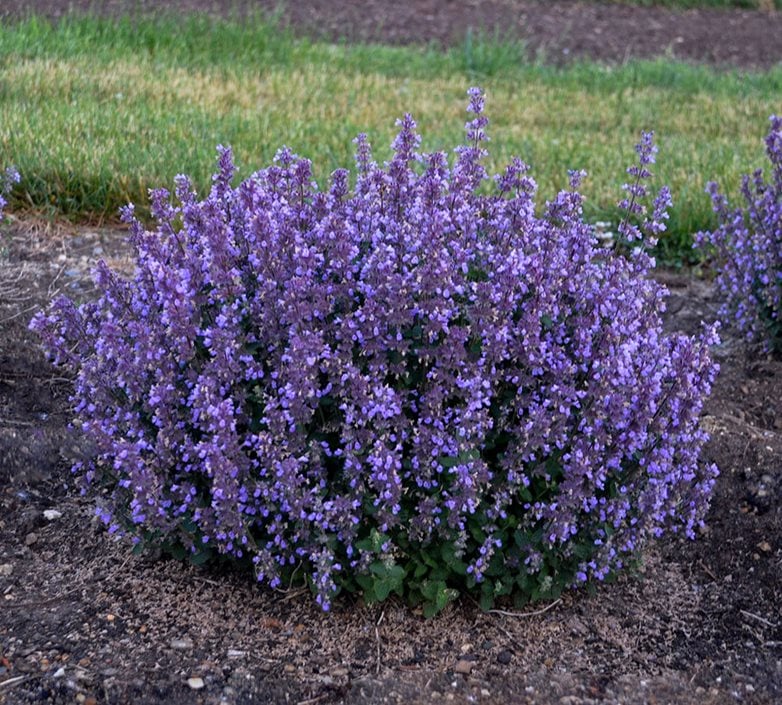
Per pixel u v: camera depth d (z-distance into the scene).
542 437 2.95
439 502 3.04
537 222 3.34
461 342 2.89
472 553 3.18
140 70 8.37
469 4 13.35
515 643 3.23
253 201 3.15
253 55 9.55
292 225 3.17
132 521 3.20
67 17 9.71
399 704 2.94
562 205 3.43
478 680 3.06
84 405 3.34
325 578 2.96
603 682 3.09
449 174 3.46
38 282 5.09
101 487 3.80
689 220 6.05
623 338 3.22
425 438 2.93
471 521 3.11
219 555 3.41
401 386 3.07
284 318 2.95
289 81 8.77
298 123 7.31
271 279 3.01
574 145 7.59
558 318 3.22
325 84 8.83
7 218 5.68
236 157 6.35
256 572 3.13
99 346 3.17
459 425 2.98
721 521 3.89
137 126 6.77
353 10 12.46
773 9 14.09
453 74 9.94
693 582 3.62
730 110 9.00
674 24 13.16
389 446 3.06
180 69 8.61
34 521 3.70
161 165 6.07
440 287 2.89
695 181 6.69
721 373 4.95
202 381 2.90
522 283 3.04
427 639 3.21
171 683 2.96
